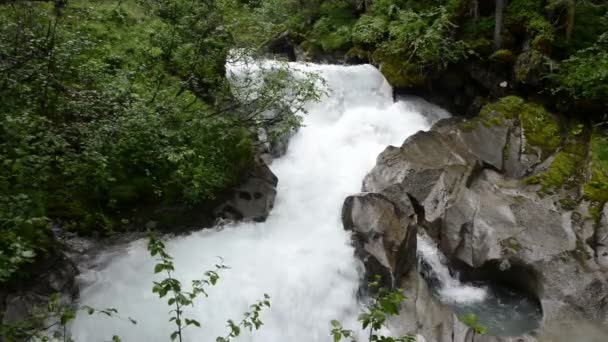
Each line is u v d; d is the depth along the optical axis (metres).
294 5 18.69
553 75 11.73
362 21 16.05
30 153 6.14
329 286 7.54
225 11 9.78
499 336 7.43
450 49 13.36
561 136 11.48
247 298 6.89
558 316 7.71
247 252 7.88
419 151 10.69
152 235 4.38
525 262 8.38
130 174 7.84
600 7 13.34
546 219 9.16
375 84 13.95
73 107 6.85
